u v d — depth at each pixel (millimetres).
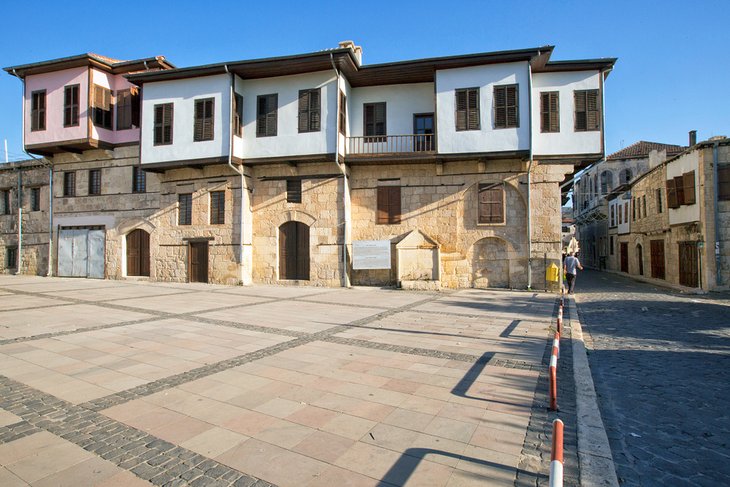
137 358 6887
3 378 5859
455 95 17172
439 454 3818
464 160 17703
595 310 13273
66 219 22906
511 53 16297
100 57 21453
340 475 3469
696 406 5293
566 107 17266
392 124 19062
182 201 20250
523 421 4539
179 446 3949
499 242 17891
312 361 6746
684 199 19781
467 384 5680
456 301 14047
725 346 8352
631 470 3818
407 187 18516
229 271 18953
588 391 5395
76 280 21062
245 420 4527
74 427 4344
